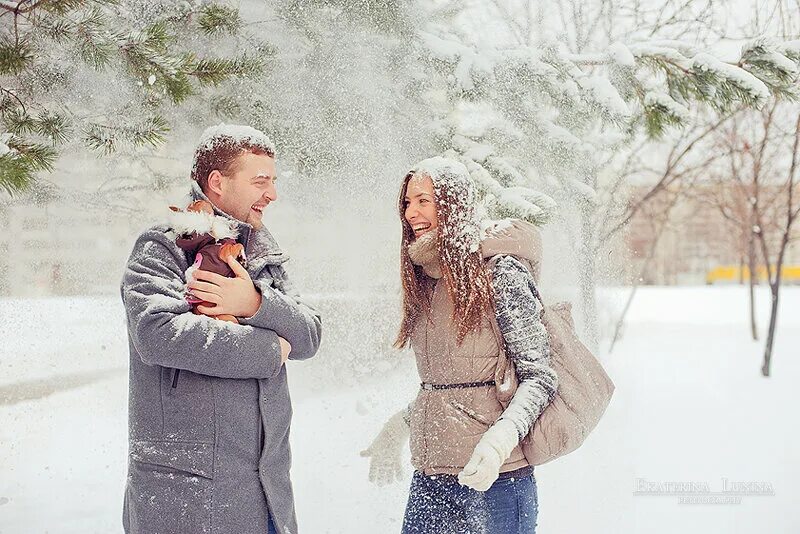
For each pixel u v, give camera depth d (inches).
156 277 77.5
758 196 475.8
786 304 789.9
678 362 380.2
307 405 172.9
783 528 148.1
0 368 230.1
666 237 1481.3
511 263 91.1
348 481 149.9
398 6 147.7
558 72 145.8
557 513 138.9
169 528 75.5
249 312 78.7
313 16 148.2
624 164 194.7
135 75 122.3
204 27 140.0
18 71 121.0
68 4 118.5
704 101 147.7
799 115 398.0
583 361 92.4
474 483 81.6
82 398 223.9
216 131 86.5
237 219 85.6
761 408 270.2
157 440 77.2
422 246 94.5
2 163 105.4
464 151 147.2
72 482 165.5
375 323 167.0
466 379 91.3
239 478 77.4
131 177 168.1
